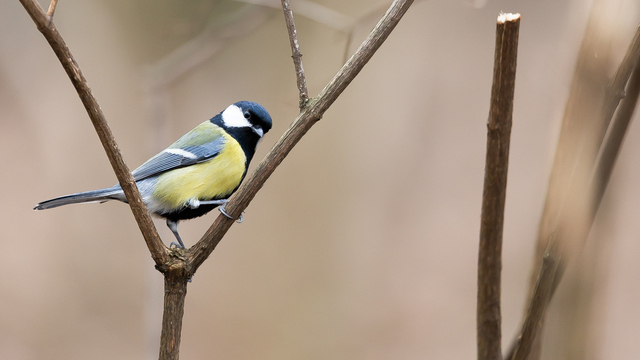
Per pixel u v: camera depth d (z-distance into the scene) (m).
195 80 12.65
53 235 11.45
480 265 2.51
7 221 11.34
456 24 12.41
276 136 12.38
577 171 2.44
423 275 11.13
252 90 12.76
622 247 6.17
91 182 11.83
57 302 10.72
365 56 4.34
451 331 10.38
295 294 11.19
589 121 2.44
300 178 12.38
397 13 4.30
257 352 10.48
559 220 2.41
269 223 12.04
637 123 5.98
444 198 11.70
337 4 11.65
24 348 10.11
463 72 12.30
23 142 11.88
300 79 4.42
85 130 12.14
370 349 10.29
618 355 6.43
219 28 9.25
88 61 12.25
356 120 12.66
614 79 2.41
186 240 11.38
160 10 11.94
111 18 12.20
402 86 12.60
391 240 11.60
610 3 2.44
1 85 11.98
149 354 7.81
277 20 12.63
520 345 2.49
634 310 6.44
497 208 2.44
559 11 11.12
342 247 11.70
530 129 10.78
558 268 2.40
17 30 12.16
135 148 11.93
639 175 6.01
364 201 11.99
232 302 11.09
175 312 4.46
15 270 10.97
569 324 2.54
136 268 11.23
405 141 12.31
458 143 11.99
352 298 11.02
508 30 2.31
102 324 10.51
